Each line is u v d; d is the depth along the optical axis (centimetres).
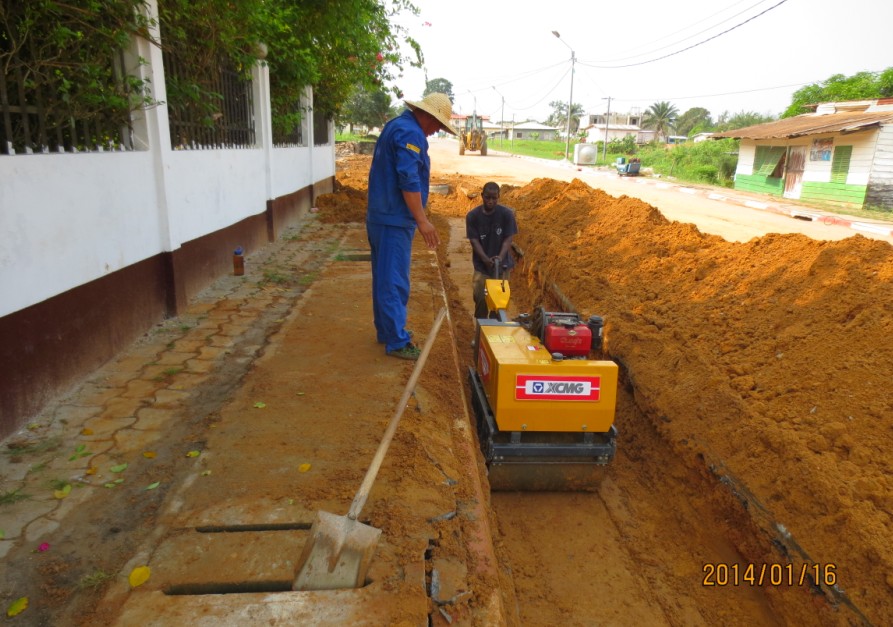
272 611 213
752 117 6406
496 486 452
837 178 2133
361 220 1177
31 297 352
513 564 383
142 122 499
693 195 2381
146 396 384
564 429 421
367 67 1235
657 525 424
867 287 489
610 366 412
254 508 271
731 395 448
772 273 596
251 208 827
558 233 1052
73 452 317
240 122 809
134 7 461
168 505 273
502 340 461
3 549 243
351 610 215
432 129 441
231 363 441
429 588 237
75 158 397
